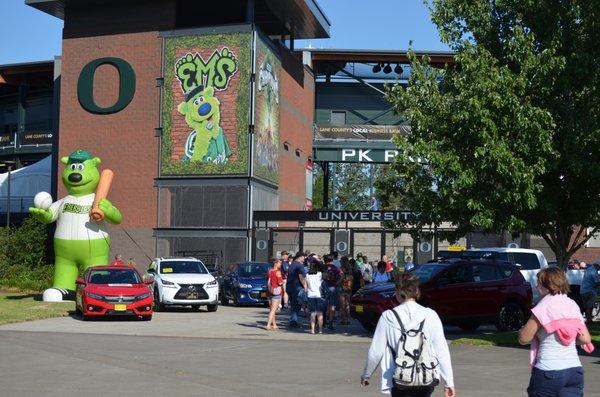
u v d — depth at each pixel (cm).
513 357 1598
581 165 1891
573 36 1973
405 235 4378
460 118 1908
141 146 4478
